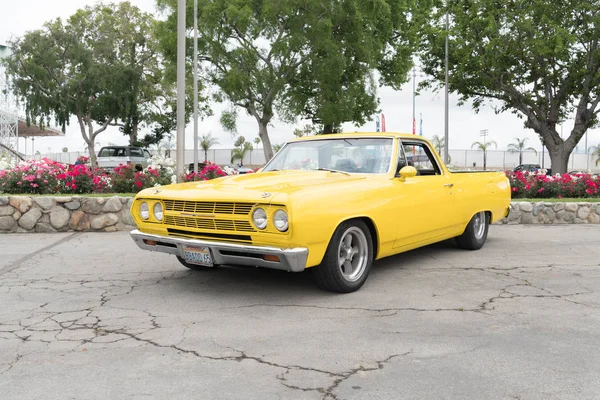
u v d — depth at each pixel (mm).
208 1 28859
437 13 31766
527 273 5734
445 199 6160
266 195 4301
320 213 4371
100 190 11523
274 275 5641
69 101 37312
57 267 6168
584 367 3117
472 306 4426
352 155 5805
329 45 28016
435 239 6246
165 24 30766
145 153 28156
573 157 65688
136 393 2803
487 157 62656
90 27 38094
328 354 3344
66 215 9172
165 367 3152
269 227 4246
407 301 4586
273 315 4188
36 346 3525
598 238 8414
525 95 30438
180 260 5809
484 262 6352
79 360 3271
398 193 5344
